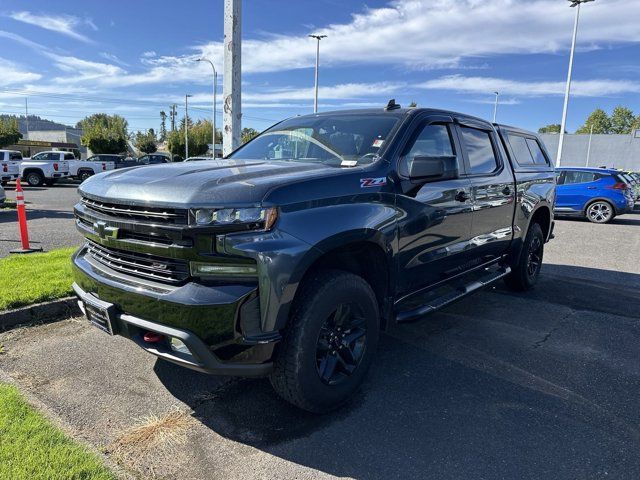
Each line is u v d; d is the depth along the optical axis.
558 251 9.30
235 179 2.75
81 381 3.42
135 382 3.42
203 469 2.53
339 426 2.96
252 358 2.61
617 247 9.90
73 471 2.34
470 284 4.54
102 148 55.56
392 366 3.83
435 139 3.97
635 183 18.77
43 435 2.63
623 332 4.71
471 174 4.36
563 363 3.96
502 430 2.96
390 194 3.29
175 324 2.55
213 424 2.95
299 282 2.64
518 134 5.73
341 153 3.57
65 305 4.62
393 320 3.64
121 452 2.64
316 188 2.82
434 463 2.63
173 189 2.64
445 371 3.76
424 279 3.88
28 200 16.61
